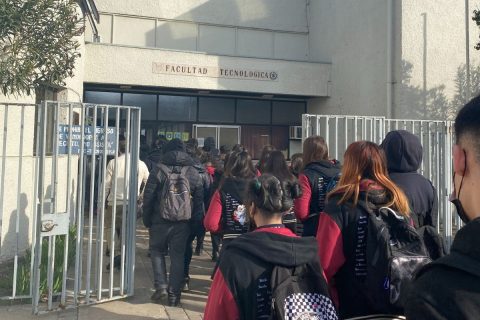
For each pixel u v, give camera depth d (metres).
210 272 6.34
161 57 11.60
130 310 4.74
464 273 0.98
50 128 7.23
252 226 2.42
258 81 12.35
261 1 13.97
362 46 11.55
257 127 13.70
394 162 2.82
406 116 10.45
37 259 4.47
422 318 1.00
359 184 2.38
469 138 1.10
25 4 4.29
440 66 10.70
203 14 13.52
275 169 3.90
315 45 13.86
